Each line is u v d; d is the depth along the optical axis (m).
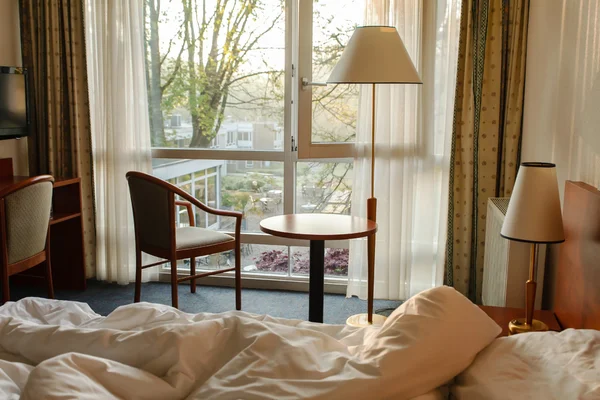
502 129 3.59
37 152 4.18
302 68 3.69
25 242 3.23
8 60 4.07
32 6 4.02
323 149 3.79
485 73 3.54
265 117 4.08
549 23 3.04
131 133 4.08
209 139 4.18
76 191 4.02
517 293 2.57
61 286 4.17
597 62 2.19
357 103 3.80
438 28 3.65
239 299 3.72
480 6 3.46
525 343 1.45
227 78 4.09
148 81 4.17
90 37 4.06
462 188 3.67
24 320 1.77
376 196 3.81
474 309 1.52
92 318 1.92
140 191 3.43
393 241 3.81
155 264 3.72
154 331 1.52
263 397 1.26
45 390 1.18
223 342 1.57
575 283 2.11
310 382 1.31
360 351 1.56
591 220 1.94
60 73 4.05
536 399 1.23
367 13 3.65
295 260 4.23
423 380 1.36
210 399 1.30
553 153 2.95
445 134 3.70
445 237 3.76
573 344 1.39
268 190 4.18
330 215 3.35
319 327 1.87
